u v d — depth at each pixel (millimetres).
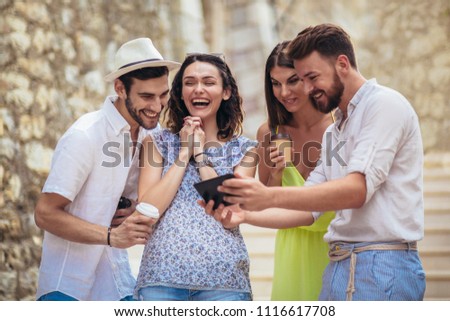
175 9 17375
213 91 6793
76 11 13766
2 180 11344
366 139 5941
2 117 11586
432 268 12281
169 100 7125
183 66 6949
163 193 6422
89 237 6617
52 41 12891
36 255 11641
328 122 7945
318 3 22484
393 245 5984
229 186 5754
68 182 6691
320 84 6188
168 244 6344
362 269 5988
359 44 19625
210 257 6316
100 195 6945
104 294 7188
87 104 13594
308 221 7000
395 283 5891
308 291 7648
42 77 12484
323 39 6148
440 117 17734
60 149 6801
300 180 7789
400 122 5977
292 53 6266
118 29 15008
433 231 12875
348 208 5844
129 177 7250
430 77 18125
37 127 12188
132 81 6828
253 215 6730
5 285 10945
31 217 11758
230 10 22141
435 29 18312
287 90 7648
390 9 19172
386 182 6039
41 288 7000
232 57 22000
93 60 13984
